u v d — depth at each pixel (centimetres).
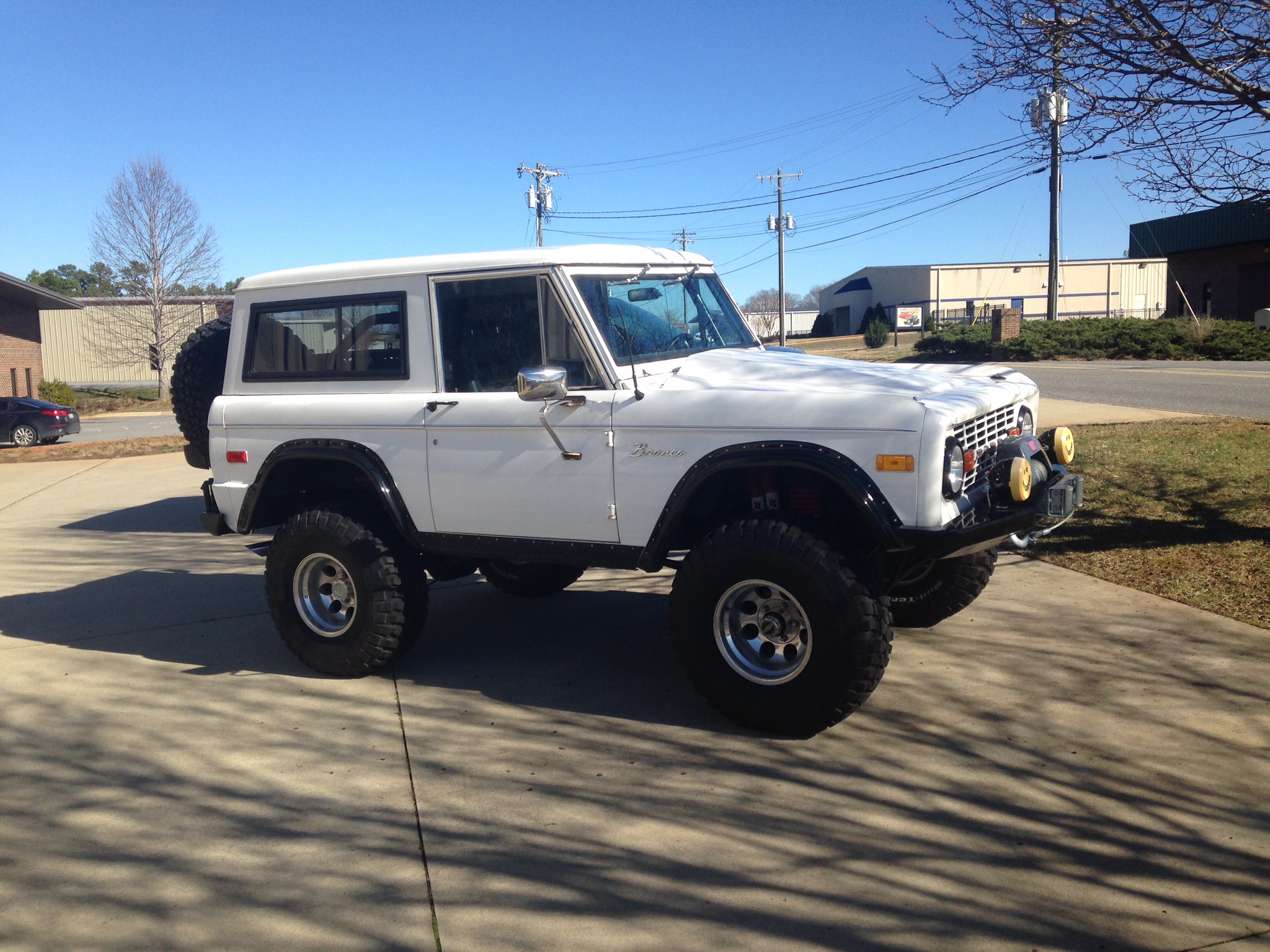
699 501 442
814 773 392
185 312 4116
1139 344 2802
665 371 472
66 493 1347
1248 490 788
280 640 609
